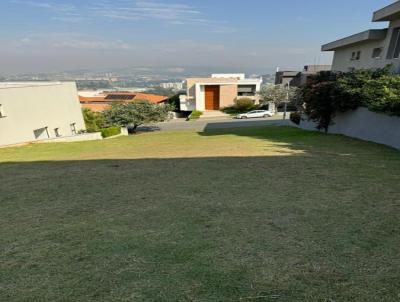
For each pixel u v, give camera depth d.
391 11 11.40
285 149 8.43
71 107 20.25
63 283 2.10
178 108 45.88
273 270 2.15
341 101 10.90
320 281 2.00
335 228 2.85
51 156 10.12
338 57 18.53
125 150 11.08
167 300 1.86
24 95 15.31
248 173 5.36
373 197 3.73
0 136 13.84
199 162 6.81
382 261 2.23
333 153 7.44
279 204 3.60
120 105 27.22
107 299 1.89
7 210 3.94
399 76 9.12
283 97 35.88
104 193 4.50
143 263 2.32
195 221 3.16
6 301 1.92
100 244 2.71
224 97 43.38
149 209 3.63
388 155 6.92
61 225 3.26
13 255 2.58
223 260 2.32
